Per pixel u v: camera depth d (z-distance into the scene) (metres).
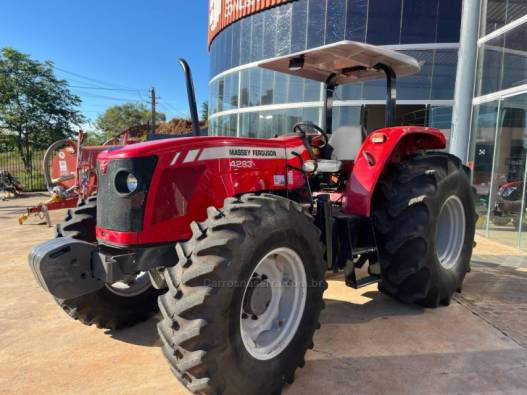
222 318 1.91
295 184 3.17
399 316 3.34
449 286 3.53
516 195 6.40
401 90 11.85
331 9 12.51
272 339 2.29
